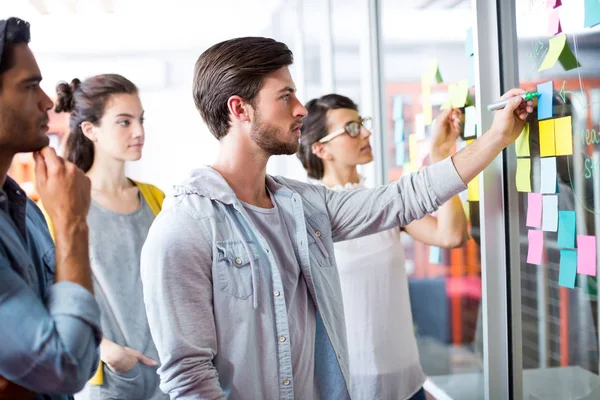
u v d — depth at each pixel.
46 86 4.55
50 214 1.04
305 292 1.48
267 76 1.42
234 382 1.34
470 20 1.91
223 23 4.66
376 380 2.00
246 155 1.47
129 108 2.16
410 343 2.08
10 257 1.00
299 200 1.52
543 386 1.60
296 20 4.48
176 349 1.28
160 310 1.29
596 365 1.38
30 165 4.08
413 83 2.54
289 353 1.38
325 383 1.47
